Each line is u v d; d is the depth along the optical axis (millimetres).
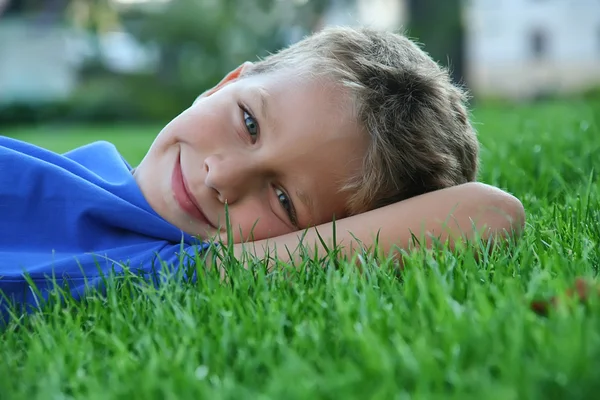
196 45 25547
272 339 1477
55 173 2264
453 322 1406
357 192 2375
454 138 2582
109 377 1395
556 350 1250
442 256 1937
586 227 2391
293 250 2238
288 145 2285
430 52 21016
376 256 2156
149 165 2441
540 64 38125
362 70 2443
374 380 1246
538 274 1760
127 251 2209
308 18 27469
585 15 37500
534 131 5578
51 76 25734
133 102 23156
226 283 1933
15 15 26734
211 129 2336
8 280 2049
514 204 2346
